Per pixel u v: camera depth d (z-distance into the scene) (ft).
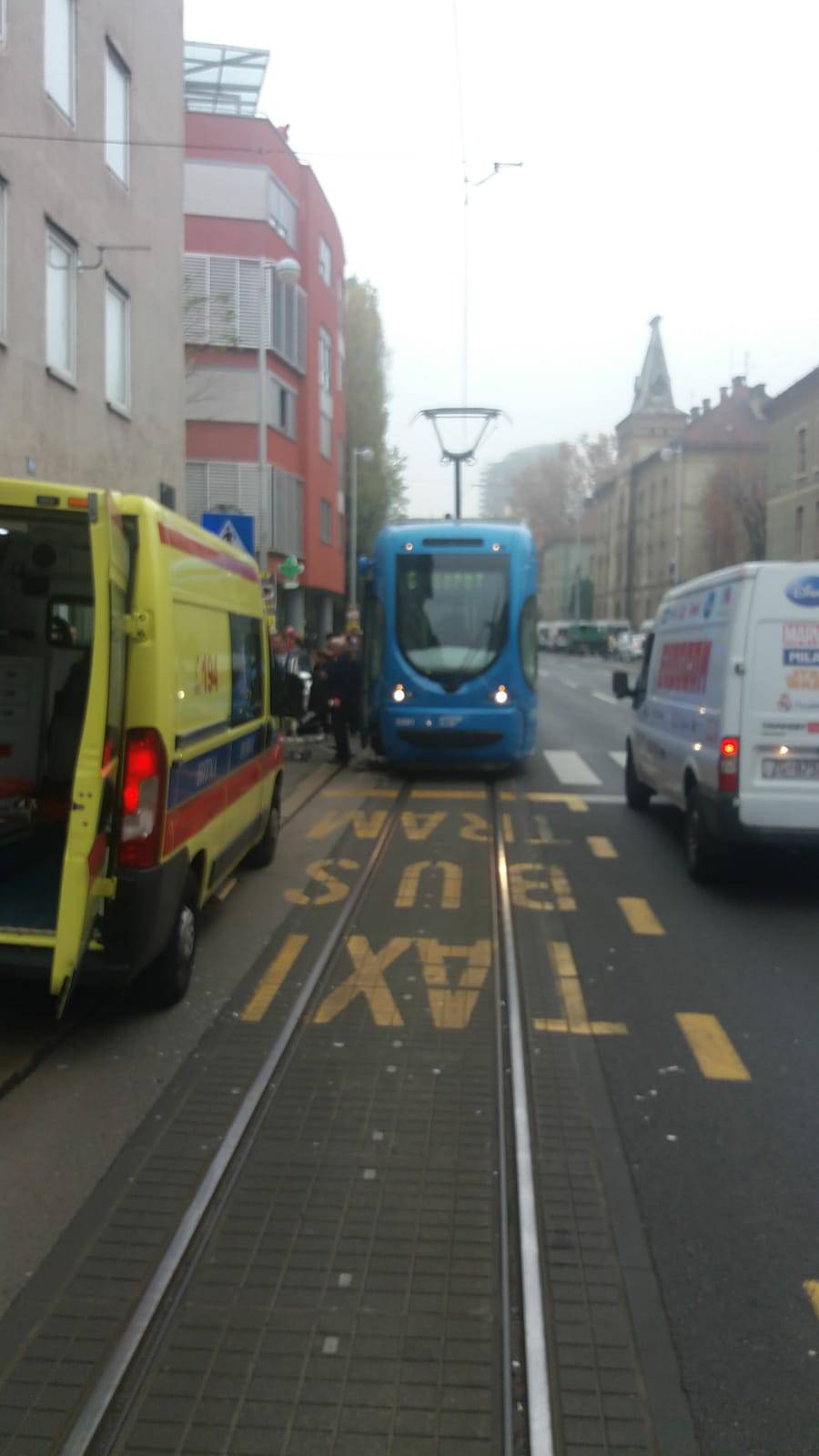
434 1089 17.61
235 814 26.20
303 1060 18.72
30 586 28.07
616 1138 15.99
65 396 50.16
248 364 104.06
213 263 102.99
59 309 50.06
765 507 200.34
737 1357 11.18
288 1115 16.65
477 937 26.18
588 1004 21.71
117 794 17.81
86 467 53.01
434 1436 10.08
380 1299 12.09
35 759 27.25
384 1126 16.30
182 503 69.21
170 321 66.49
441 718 51.98
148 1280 12.26
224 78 119.24
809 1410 10.44
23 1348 11.10
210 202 102.83
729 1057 19.07
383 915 28.17
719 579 32.12
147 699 18.13
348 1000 21.75
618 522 315.58
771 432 175.83
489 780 53.16
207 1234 13.29
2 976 17.99
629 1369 10.98
